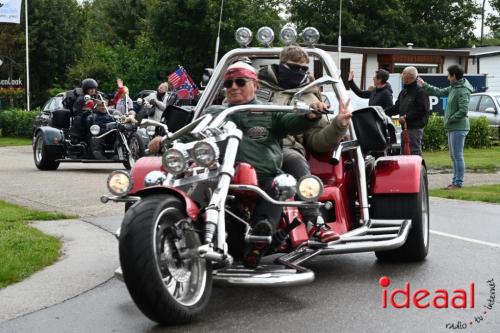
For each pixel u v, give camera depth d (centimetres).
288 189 598
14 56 5016
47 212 1098
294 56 730
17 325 579
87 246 877
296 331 555
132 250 527
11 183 1516
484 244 888
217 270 599
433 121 2581
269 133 638
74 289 686
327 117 730
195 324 573
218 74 791
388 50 3403
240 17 3603
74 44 5156
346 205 753
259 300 646
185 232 561
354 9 4978
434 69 3572
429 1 5297
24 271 741
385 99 1426
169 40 3828
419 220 774
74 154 1847
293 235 646
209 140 586
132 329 565
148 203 543
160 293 534
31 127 3566
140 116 1778
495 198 1299
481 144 2756
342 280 719
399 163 784
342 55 3400
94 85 1845
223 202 565
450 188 1473
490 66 4088
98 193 1341
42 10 5050
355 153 757
